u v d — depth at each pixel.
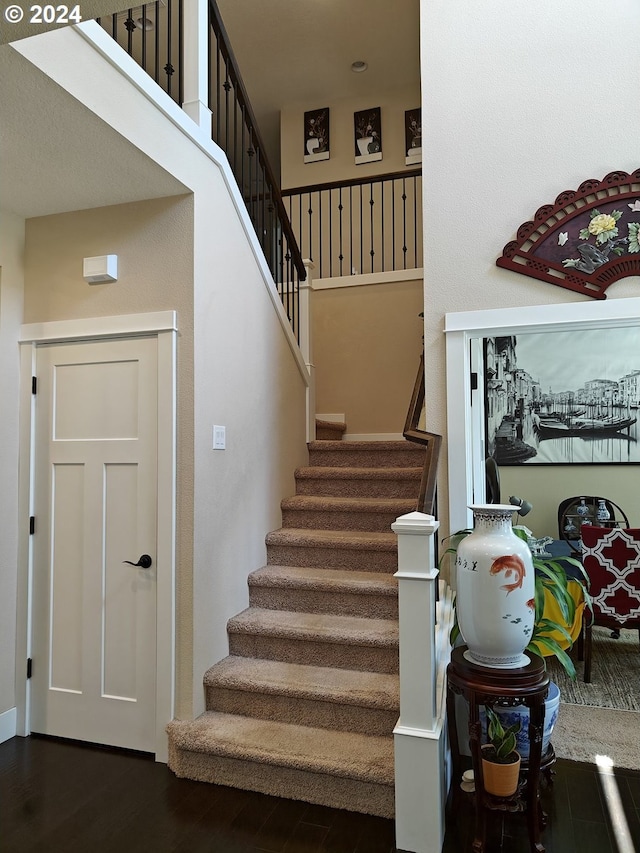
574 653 4.00
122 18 5.18
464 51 3.25
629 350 5.09
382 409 5.12
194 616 2.61
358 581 2.99
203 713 2.65
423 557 2.07
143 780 2.45
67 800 2.30
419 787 2.01
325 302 5.34
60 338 2.87
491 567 2.06
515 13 3.19
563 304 2.98
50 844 2.04
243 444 3.15
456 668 2.11
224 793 2.35
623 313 2.89
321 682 2.58
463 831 2.14
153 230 2.74
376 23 5.51
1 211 2.85
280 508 3.64
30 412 2.92
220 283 2.93
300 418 4.08
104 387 2.82
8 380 2.88
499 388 5.36
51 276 2.91
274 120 7.11
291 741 2.40
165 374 2.68
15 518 2.89
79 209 2.86
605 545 3.49
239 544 3.07
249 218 3.29
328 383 5.27
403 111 6.42
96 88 2.02
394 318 5.14
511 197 3.12
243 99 3.46
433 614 2.07
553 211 3.03
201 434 2.71
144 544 2.70
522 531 2.64
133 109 2.22
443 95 3.26
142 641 2.68
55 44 1.83
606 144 3.01
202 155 2.78
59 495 2.88
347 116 6.61
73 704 2.78
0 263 2.85
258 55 5.96
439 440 2.65
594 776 2.48
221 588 2.87
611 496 5.11
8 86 1.85
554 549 4.30
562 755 2.65
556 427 5.23
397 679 2.60
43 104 1.95
